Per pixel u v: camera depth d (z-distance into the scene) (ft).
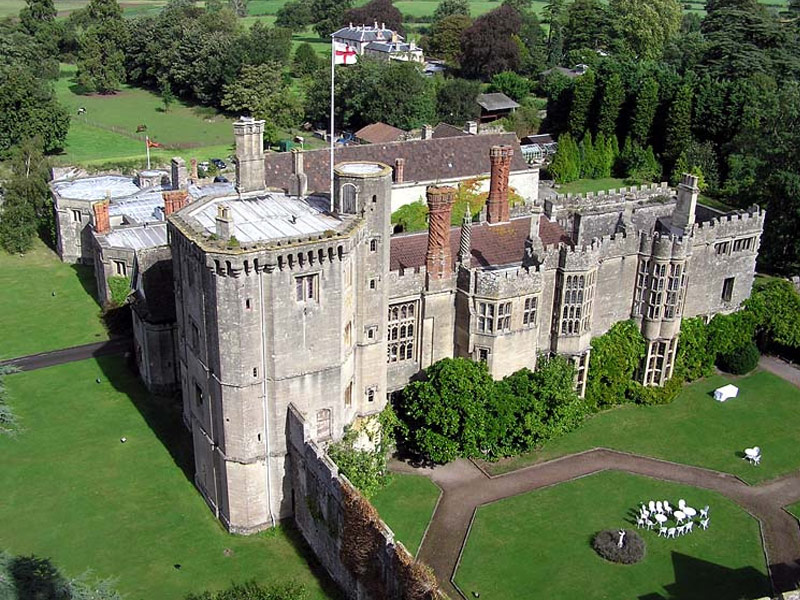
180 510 197.67
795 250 321.52
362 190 189.26
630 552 184.03
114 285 288.10
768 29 558.56
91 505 197.77
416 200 360.89
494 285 213.25
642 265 244.01
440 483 209.97
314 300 179.93
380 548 158.81
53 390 249.75
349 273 187.32
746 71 524.11
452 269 222.69
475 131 439.63
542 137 543.80
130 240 294.87
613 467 218.79
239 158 206.59
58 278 340.59
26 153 393.91
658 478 214.69
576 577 178.70
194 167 386.93
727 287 270.05
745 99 463.01
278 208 199.82
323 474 172.24
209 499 198.08
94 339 285.23
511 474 214.69
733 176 418.10
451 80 620.90
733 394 254.06
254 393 179.93
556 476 214.28
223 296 170.40
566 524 195.72
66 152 540.93
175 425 232.94
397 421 216.54
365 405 210.38
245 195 208.33
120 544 185.06
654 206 274.77
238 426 181.16
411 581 148.97
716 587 176.96
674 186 453.17
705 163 449.06
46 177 386.11
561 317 232.32
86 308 310.45
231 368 176.04
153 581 173.78
